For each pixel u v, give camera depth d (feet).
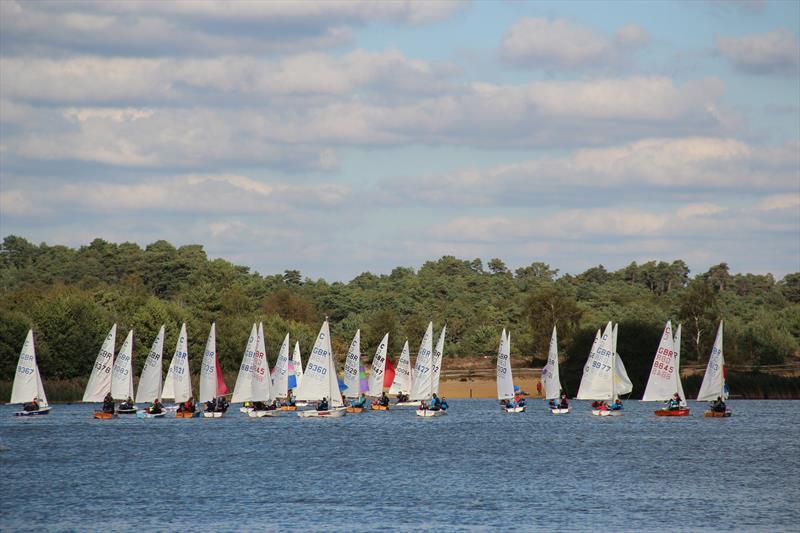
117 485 572.92
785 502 524.11
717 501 526.57
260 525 465.88
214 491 554.05
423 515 488.44
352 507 508.12
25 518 481.05
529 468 650.02
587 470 640.58
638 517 484.33
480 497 536.83
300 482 586.04
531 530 456.04
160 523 469.98
